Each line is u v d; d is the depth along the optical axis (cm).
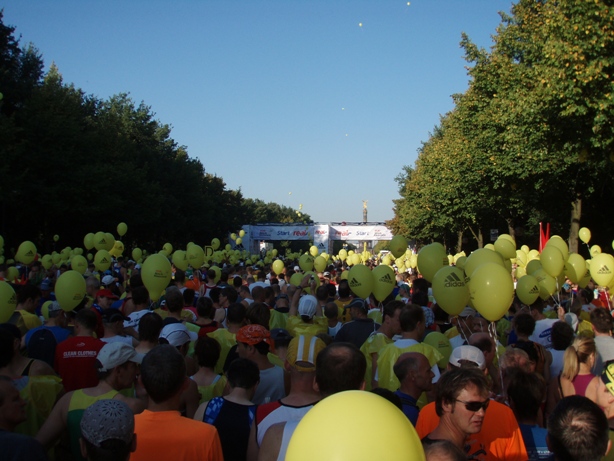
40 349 545
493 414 333
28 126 2991
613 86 1305
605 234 2938
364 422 155
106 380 374
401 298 999
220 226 6200
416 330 493
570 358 436
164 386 314
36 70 3322
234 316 590
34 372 412
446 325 702
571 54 1312
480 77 2495
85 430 261
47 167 3047
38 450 283
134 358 385
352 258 2105
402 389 394
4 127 2448
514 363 432
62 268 1427
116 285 1111
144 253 2750
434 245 819
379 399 166
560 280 968
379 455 149
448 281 604
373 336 540
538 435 356
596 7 1281
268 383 462
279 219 13062
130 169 3938
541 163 2139
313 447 153
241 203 7681
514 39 2361
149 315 484
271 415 346
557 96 1401
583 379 436
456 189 3131
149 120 5372
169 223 4784
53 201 3005
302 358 362
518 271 1190
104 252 1272
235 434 367
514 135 2025
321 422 158
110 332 550
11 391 310
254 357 464
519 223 3756
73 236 3675
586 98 1339
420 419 356
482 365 409
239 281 1042
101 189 3319
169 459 303
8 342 393
